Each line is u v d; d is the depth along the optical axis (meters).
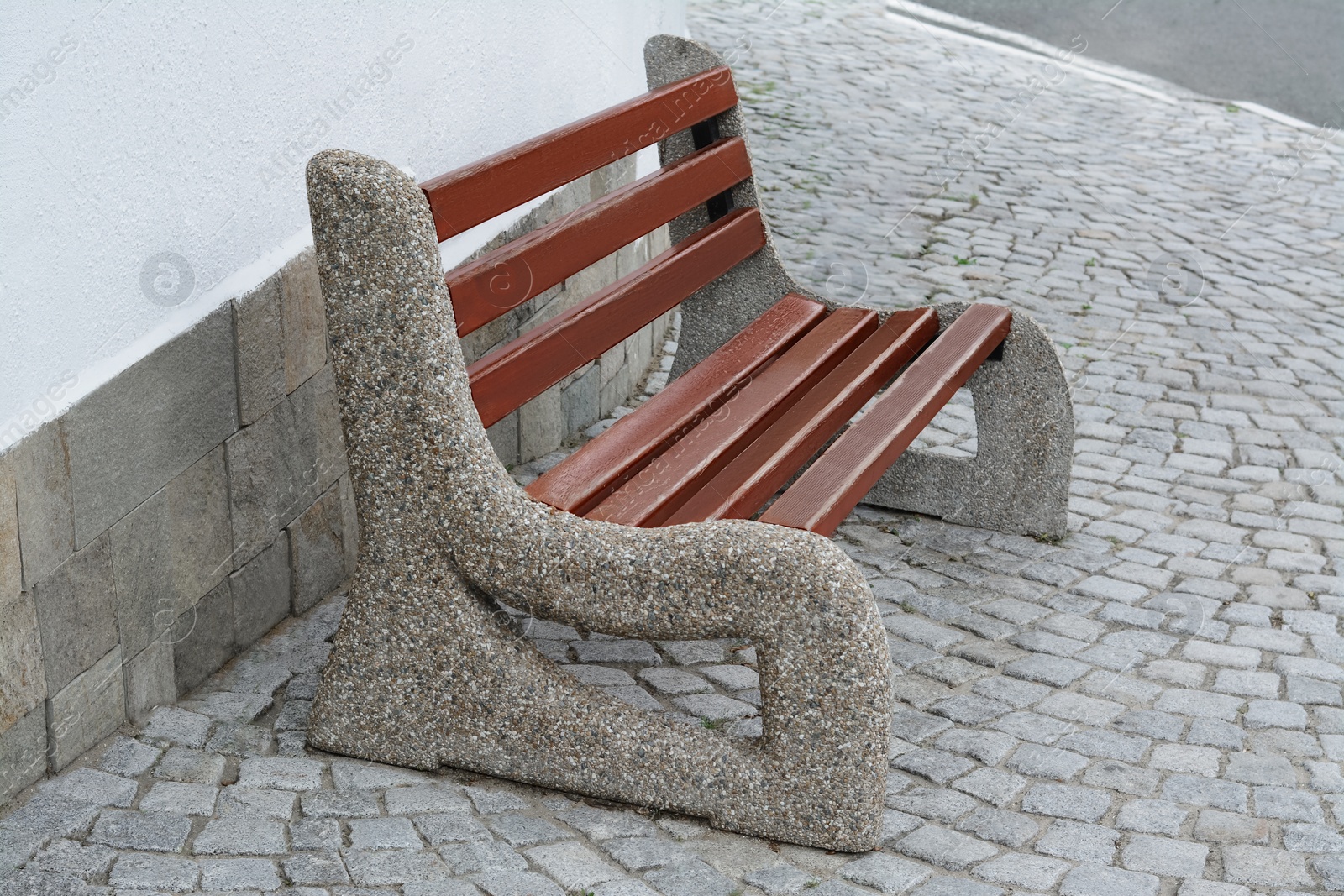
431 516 2.64
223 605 3.05
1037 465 4.06
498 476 2.64
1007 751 2.98
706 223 4.23
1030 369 3.99
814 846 2.58
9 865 2.32
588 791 2.69
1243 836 2.71
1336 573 3.98
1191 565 4.00
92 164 2.47
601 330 3.23
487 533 2.62
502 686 2.69
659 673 3.25
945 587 3.79
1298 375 5.66
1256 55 12.01
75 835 2.43
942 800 2.77
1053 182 8.28
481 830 2.56
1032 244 7.09
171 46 2.64
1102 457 4.76
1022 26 12.93
